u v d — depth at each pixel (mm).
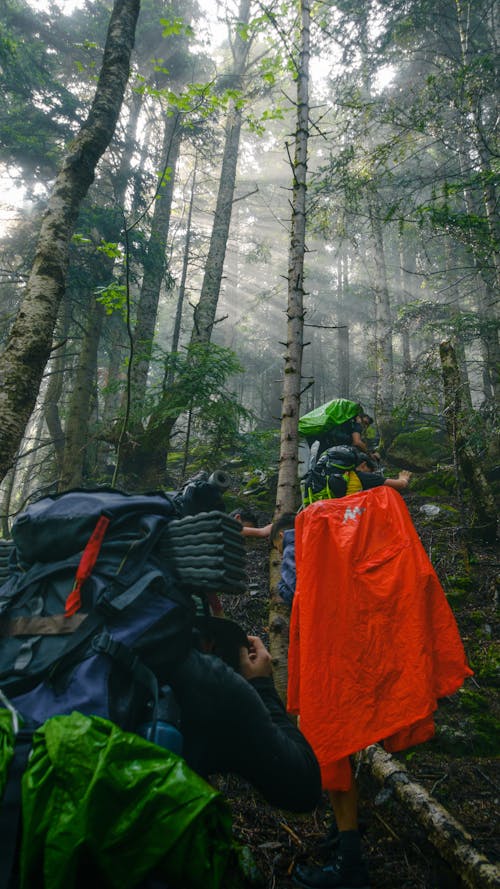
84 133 4613
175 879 974
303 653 2342
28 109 11852
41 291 4074
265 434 9258
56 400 14070
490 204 8938
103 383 19984
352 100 9109
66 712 1105
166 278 12070
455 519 7125
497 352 10305
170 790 1002
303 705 2283
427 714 2139
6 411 3707
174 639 1264
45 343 3996
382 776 2668
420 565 2371
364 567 2412
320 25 7551
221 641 1578
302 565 2492
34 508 1431
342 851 2121
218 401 8141
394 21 9984
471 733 3459
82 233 10625
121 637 1197
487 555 5996
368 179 8492
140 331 11680
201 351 8117
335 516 2529
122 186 12703
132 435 8859
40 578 1301
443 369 6613
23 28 13664
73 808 957
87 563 1271
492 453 8602
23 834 958
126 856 954
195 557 1328
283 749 1348
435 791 2877
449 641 2314
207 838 995
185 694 1276
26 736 1079
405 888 2162
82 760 996
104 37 14125
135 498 1447
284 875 2229
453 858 2121
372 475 3482
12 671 1198
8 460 3633
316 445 3938
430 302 12305
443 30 12047
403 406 8180
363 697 2236
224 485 1812
